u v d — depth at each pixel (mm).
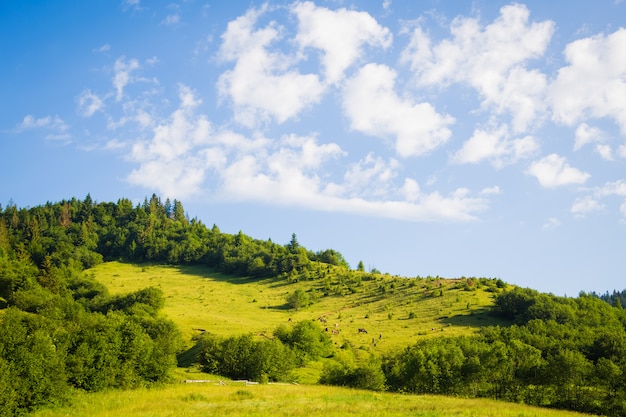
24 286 122625
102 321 63625
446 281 175250
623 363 69062
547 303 122625
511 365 64312
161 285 197750
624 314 128750
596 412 55656
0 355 40438
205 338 91438
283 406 41469
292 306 160375
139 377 57562
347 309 154500
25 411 39312
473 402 47562
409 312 140625
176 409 39750
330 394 51781
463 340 83625
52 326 63219
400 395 53719
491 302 143000
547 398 59469
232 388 55781
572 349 77875
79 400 44438
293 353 89812
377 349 104688
